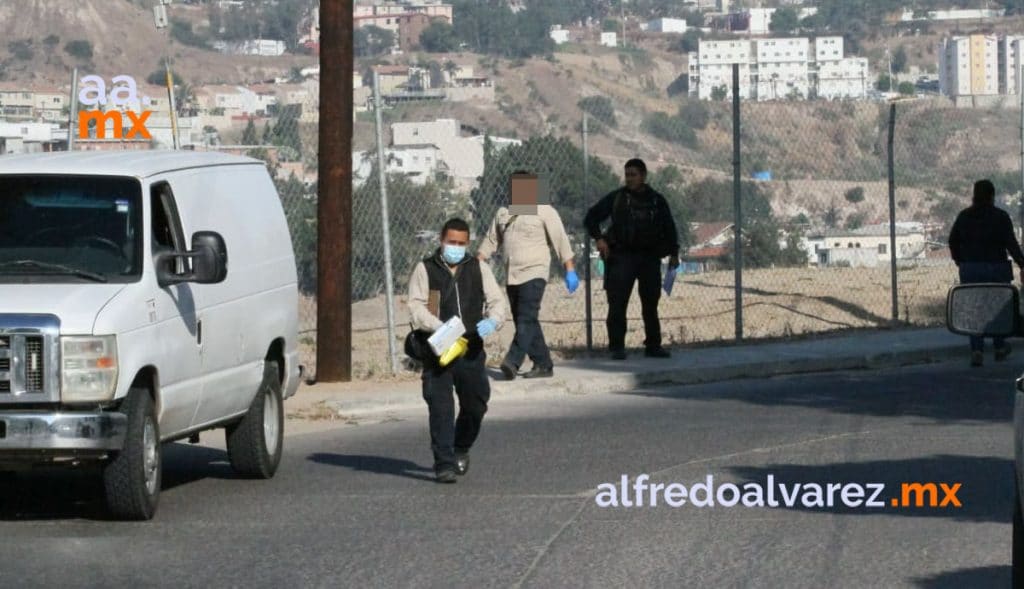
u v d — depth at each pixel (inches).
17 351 459.5
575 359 885.8
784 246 1369.3
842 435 640.4
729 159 1339.8
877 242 1422.2
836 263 1393.9
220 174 566.3
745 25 5556.1
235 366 548.1
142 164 526.6
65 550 445.4
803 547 439.2
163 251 504.7
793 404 740.7
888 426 664.4
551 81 4062.5
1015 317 316.5
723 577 404.8
